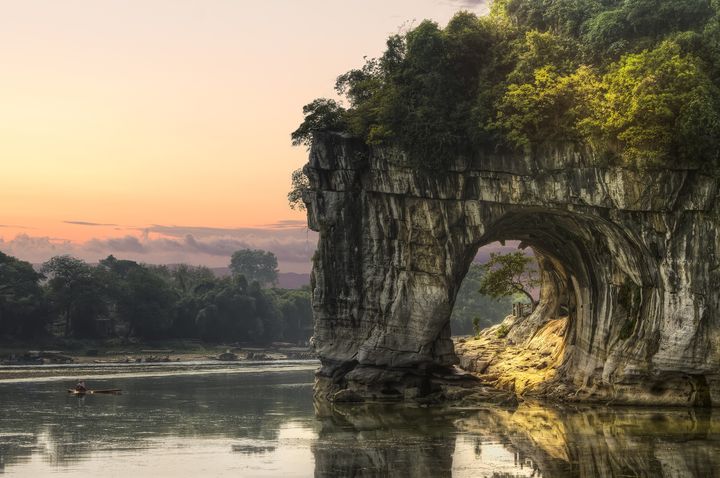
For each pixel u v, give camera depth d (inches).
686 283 2102.6
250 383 3526.1
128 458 1537.9
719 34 2223.2
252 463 1472.7
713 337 2076.8
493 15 2598.4
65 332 6461.6
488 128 2273.6
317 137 2588.6
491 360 3122.5
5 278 6205.7
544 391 2463.1
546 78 2220.7
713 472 1323.8
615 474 1321.4
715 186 2080.5
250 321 7529.5
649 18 2271.2
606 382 2253.9
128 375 4094.5
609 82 2197.3
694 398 2122.3
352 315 2554.1
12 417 2194.9
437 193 2410.2
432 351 2529.5
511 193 2322.8
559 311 3302.2
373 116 2498.8
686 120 2037.4
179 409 2385.6
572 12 2453.2
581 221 2342.5
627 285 2288.4
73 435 1844.2
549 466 1391.5
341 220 2566.4
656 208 2123.5
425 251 2461.9
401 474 1347.2
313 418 2111.2
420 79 2389.3
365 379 2491.4
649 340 2160.4
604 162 2156.7
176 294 7386.8
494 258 3634.4
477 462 1437.0
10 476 1373.0
